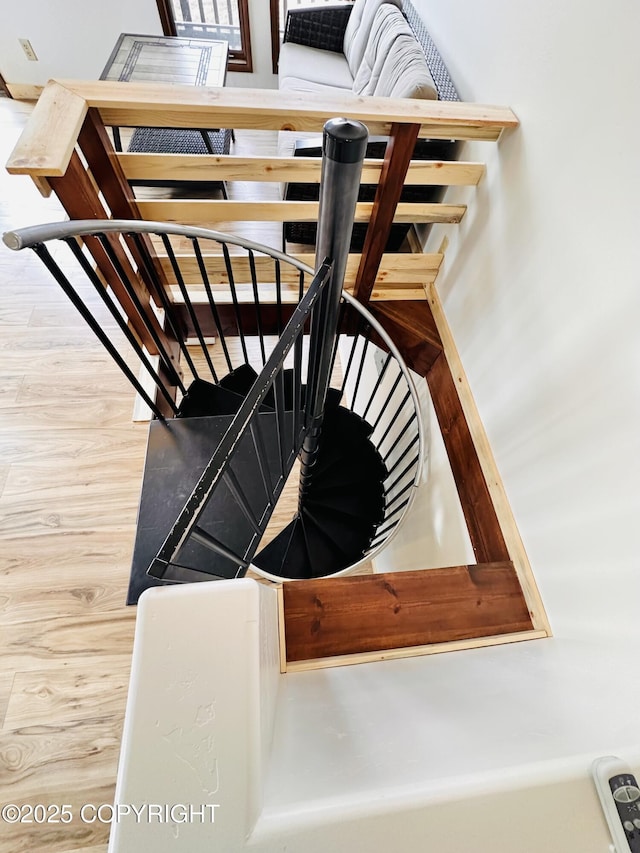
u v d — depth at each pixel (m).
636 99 0.93
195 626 0.54
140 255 1.68
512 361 1.50
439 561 2.07
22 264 2.52
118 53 2.72
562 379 1.23
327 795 0.48
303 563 2.19
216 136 2.70
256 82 3.97
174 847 0.43
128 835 0.43
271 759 0.56
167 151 2.60
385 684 0.99
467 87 1.73
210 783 0.46
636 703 0.72
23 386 2.11
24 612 1.65
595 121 1.05
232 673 0.52
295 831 0.44
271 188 3.16
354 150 0.77
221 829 0.44
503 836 0.47
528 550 1.41
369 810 0.46
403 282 2.20
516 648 1.22
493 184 1.56
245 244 1.48
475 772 0.52
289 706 0.86
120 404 2.09
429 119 1.35
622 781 0.50
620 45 0.95
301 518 2.33
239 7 3.41
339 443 2.45
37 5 3.10
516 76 1.38
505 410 1.55
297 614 1.30
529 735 0.64
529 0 1.27
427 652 1.24
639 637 0.92
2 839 1.33
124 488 1.92
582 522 1.15
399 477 2.39
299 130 1.37
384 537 2.15
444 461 2.05
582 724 0.67
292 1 3.45
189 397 1.86
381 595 1.35
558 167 1.20
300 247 2.72
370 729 0.70
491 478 1.62
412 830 0.46
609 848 0.47
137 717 0.49
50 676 1.55
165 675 0.52
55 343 2.24
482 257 1.68
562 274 1.21
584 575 1.14
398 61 2.02
